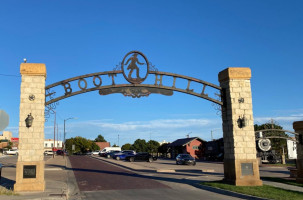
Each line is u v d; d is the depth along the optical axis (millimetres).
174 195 13578
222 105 17469
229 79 17109
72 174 23969
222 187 15094
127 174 24281
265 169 31922
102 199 12477
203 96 17312
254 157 16438
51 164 35969
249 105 17031
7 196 12375
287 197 12086
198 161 55594
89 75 16188
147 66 16703
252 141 16625
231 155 16625
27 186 14289
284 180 18766
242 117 16781
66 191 14195
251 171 16234
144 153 48250
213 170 28234
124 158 51594
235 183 15906
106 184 17719
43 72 15391
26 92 15211
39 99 15289
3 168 28938
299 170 17922
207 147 63656
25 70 15242
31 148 14766
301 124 18656
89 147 109125
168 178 21141
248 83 17250
